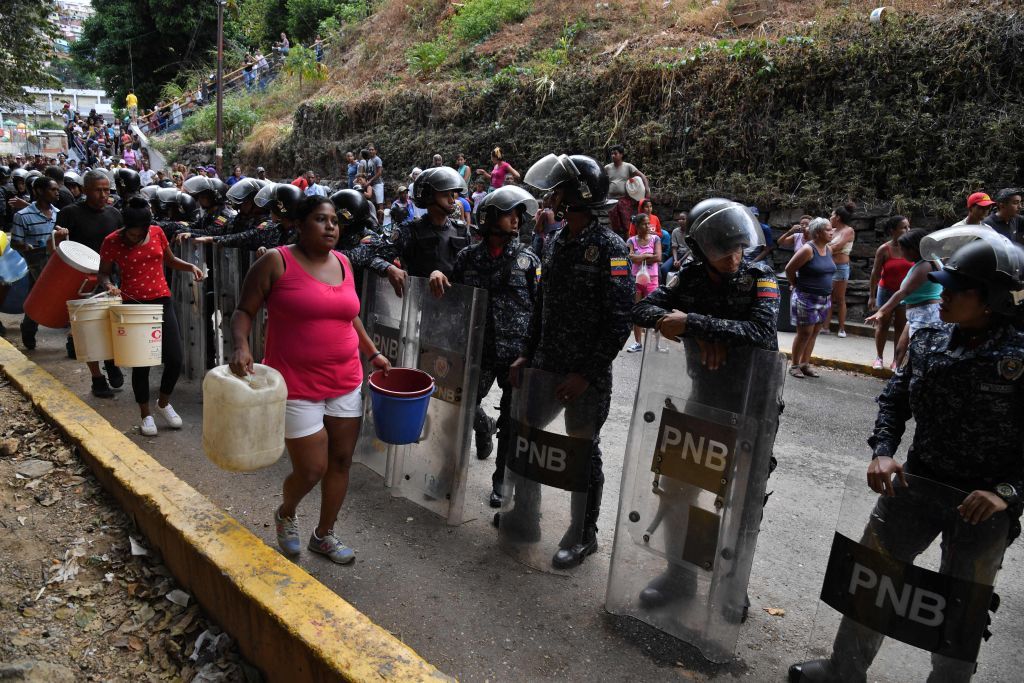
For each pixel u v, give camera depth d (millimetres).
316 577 3387
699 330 2658
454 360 3887
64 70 63594
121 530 3805
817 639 2934
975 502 2137
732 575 2744
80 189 8875
